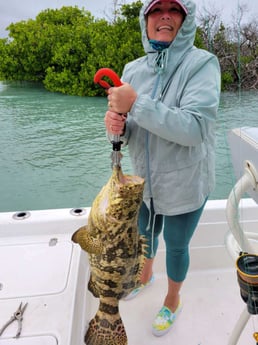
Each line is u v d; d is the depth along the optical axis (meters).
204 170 1.44
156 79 1.35
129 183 1.11
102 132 7.86
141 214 1.64
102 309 1.32
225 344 1.66
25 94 12.09
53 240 1.82
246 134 1.01
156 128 1.12
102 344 1.30
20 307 1.36
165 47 1.29
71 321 1.30
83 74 10.99
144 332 1.73
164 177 1.40
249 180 1.06
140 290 1.95
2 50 13.20
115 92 1.10
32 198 5.30
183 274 1.65
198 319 1.81
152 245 1.64
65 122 8.66
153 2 1.24
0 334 1.23
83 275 1.68
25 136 7.57
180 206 1.42
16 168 6.07
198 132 1.17
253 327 1.70
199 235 2.10
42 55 12.73
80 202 5.22
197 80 1.22
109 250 1.18
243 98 0.93
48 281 1.51
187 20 1.25
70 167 6.15
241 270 1.06
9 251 1.72
